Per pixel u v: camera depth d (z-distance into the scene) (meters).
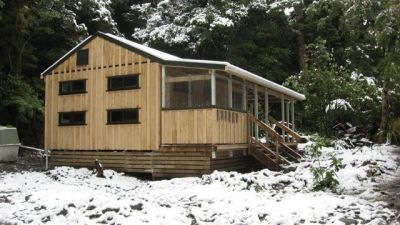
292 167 12.83
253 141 14.26
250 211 7.48
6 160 15.66
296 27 27.12
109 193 9.73
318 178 9.66
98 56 14.09
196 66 12.06
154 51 13.90
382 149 15.62
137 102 13.20
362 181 10.16
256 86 14.54
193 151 12.23
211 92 12.09
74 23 21.66
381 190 9.19
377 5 17.05
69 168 13.77
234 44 26.09
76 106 14.46
